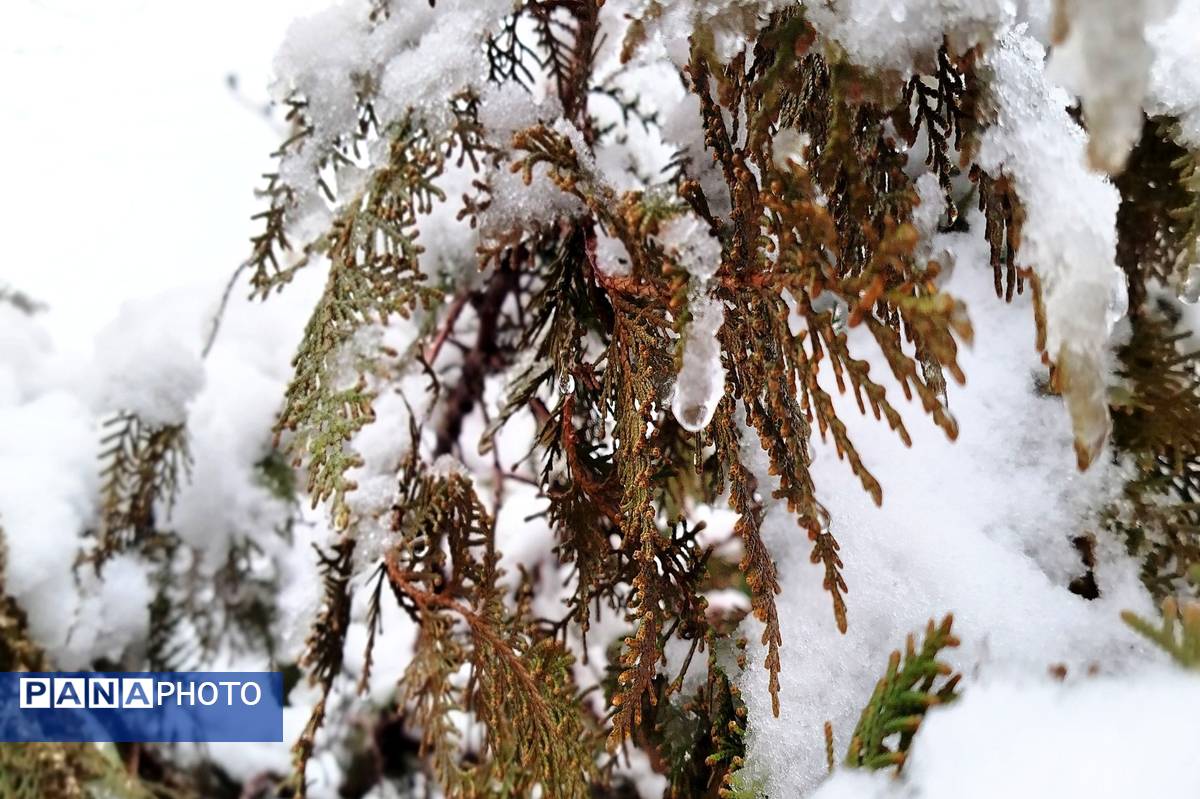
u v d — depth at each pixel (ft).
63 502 5.00
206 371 5.49
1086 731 1.72
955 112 2.11
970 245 2.86
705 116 2.36
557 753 2.88
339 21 3.22
